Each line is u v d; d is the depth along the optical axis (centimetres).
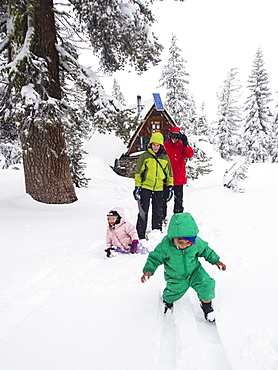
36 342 194
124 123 862
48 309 237
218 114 3734
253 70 3156
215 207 645
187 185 1762
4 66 598
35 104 596
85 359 175
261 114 3164
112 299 251
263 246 365
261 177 1214
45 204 739
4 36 712
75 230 498
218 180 2009
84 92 834
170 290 227
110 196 1006
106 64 983
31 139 714
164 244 231
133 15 788
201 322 216
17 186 888
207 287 212
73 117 779
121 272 305
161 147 450
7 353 184
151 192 451
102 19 753
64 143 765
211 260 232
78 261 345
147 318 218
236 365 165
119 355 177
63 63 765
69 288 274
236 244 379
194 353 176
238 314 217
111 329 206
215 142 3772
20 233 476
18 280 297
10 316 232
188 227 215
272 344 182
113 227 360
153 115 2244
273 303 229
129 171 2173
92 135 2575
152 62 957
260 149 3133
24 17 593
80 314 228
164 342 198
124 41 853
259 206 610
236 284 266
